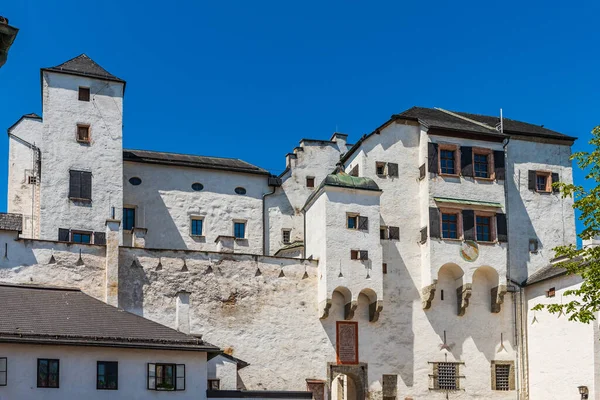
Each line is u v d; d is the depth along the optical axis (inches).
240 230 2623.0
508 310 2452.0
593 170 1571.1
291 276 2301.9
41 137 2603.3
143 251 2180.1
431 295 2359.7
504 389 2406.5
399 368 2333.9
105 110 2431.1
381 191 2357.3
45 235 2287.2
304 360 2255.2
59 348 1649.9
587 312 1505.9
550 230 2546.8
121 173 2402.8
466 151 2471.7
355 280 2290.8
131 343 1694.1
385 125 2482.8
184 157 2669.8
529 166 2573.8
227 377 2022.6
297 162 2733.8
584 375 2192.4
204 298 2206.0
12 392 1594.5
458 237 2411.4
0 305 1729.8
